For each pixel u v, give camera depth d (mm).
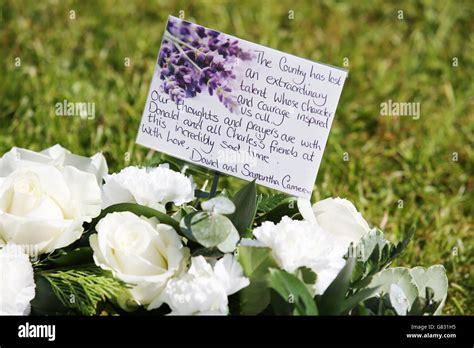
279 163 849
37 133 1298
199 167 908
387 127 1427
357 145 1376
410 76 1589
